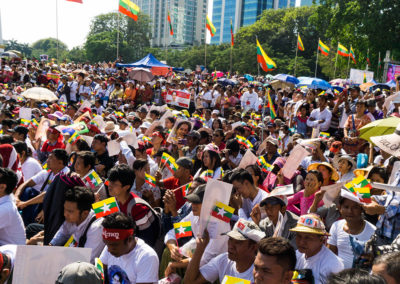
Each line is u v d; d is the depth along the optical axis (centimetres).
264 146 866
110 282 383
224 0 13800
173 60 9256
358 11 3641
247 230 353
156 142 866
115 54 10131
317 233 348
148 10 14575
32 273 334
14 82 2522
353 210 402
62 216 462
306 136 1205
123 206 480
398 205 449
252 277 351
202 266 384
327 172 556
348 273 242
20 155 703
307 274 337
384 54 3631
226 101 1933
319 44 2831
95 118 1007
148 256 376
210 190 363
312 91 1305
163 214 527
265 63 1354
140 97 2078
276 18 8369
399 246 385
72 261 340
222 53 7431
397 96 990
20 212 631
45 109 1423
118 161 746
